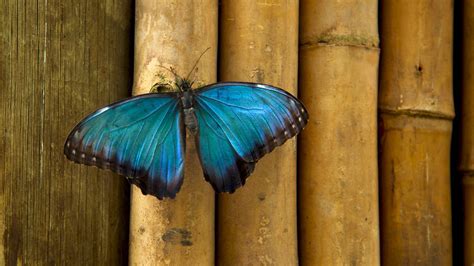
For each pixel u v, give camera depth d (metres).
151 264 0.88
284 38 0.91
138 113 0.85
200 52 0.89
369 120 0.93
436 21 0.96
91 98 0.90
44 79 0.88
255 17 0.90
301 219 0.93
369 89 0.93
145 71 0.89
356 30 0.93
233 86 0.86
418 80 0.96
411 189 0.95
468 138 0.98
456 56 1.00
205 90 0.86
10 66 0.88
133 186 0.89
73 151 0.84
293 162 0.91
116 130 0.85
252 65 0.90
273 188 0.90
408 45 0.96
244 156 0.85
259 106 0.85
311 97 0.93
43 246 0.88
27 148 0.88
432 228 0.95
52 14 0.88
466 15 0.99
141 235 0.88
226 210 0.90
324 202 0.92
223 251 0.90
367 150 0.93
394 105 0.95
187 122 0.85
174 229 0.88
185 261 0.88
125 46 0.91
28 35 0.88
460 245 0.99
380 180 0.96
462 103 0.99
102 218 0.90
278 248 0.90
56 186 0.88
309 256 0.93
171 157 0.85
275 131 0.85
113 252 0.90
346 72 0.92
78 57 0.89
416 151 0.95
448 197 0.97
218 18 0.91
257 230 0.90
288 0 0.91
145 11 0.89
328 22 0.93
